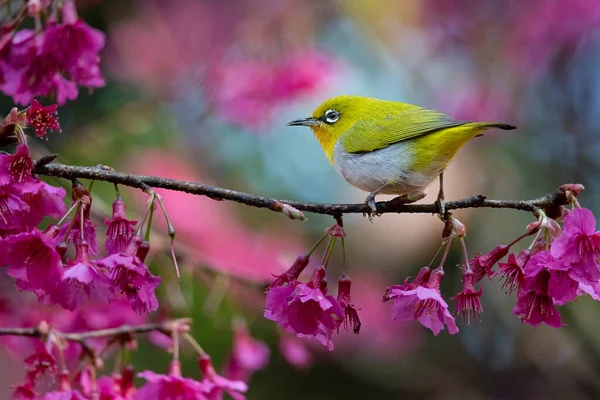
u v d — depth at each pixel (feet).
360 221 50.55
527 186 50.78
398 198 22.75
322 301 19.48
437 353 52.39
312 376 47.03
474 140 50.52
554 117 53.16
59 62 24.09
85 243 19.53
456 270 49.62
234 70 39.09
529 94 52.90
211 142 44.70
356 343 47.29
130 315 29.45
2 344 28.40
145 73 42.86
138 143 39.96
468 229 49.03
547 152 52.47
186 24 42.04
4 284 29.45
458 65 50.16
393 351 48.08
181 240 37.40
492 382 52.39
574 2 47.88
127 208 36.94
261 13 40.47
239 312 36.27
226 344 37.29
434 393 50.60
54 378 23.22
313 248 21.27
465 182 49.70
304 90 38.24
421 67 49.44
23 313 28.96
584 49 51.42
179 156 40.65
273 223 45.11
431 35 49.42
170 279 31.68
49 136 42.11
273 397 46.14
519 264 20.42
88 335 21.72
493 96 49.88
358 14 45.83
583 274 19.31
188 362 37.32
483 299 52.70
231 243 38.22
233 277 32.12
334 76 40.65
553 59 51.49
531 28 48.73
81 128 41.52
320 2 44.27
